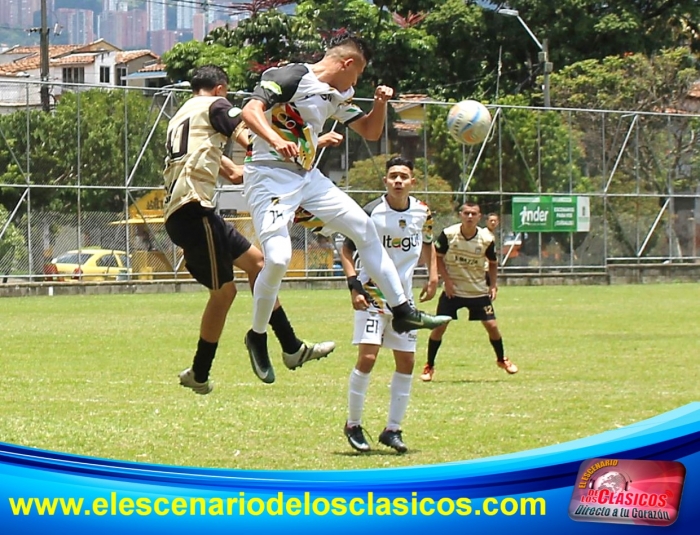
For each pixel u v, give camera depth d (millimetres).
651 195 42750
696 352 17156
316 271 38719
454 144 39875
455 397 12359
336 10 53031
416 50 53250
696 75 50750
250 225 36219
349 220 8008
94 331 20859
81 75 78375
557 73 51656
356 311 9500
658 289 37719
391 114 39125
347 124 8367
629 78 49938
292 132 7828
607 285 41188
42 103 35219
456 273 14391
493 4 56250
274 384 13398
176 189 8070
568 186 41656
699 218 43531
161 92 36594
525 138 40969
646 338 19453
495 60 56250
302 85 7785
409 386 9438
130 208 36250
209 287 8250
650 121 42594
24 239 34938
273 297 7891
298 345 8352
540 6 54500
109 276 35938
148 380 13656
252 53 51969
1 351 17094
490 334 14555
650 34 55719
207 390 8672
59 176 35375
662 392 12633
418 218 9695
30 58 82500
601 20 54375
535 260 41344
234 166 8398
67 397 12133
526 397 12305
